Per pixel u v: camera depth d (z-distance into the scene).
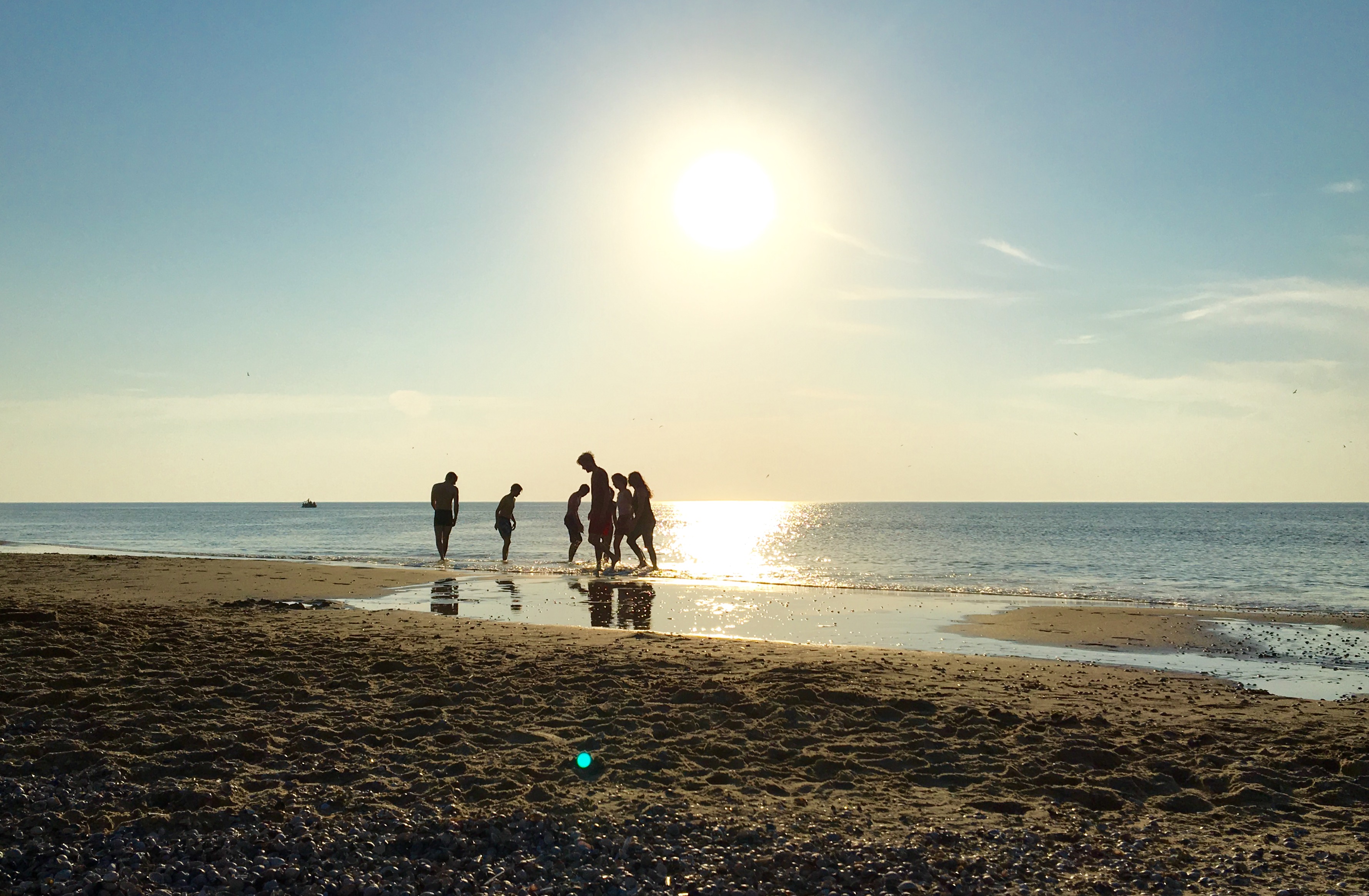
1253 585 19.27
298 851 3.96
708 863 3.98
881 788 5.06
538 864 3.92
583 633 10.35
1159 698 7.39
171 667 7.64
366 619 11.22
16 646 8.20
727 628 11.76
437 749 5.53
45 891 3.54
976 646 10.47
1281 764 5.45
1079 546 38.19
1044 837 4.30
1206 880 3.81
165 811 4.38
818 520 104.19
